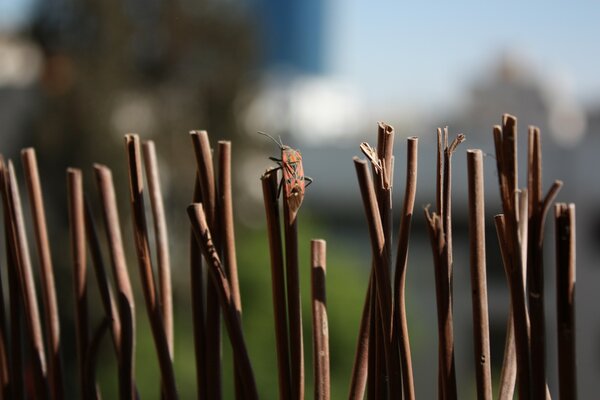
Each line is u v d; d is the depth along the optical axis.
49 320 1.58
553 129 19.28
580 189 15.21
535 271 1.34
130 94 17.34
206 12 17.89
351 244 17.73
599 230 14.89
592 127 17.48
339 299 11.92
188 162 17.25
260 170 17.95
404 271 1.38
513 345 1.47
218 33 17.91
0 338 1.60
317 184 17.83
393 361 1.38
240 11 18.33
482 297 1.34
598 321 14.40
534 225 1.33
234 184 17.09
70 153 16.84
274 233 1.41
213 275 1.41
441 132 1.38
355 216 17.72
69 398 13.19
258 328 12.26
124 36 17.31
